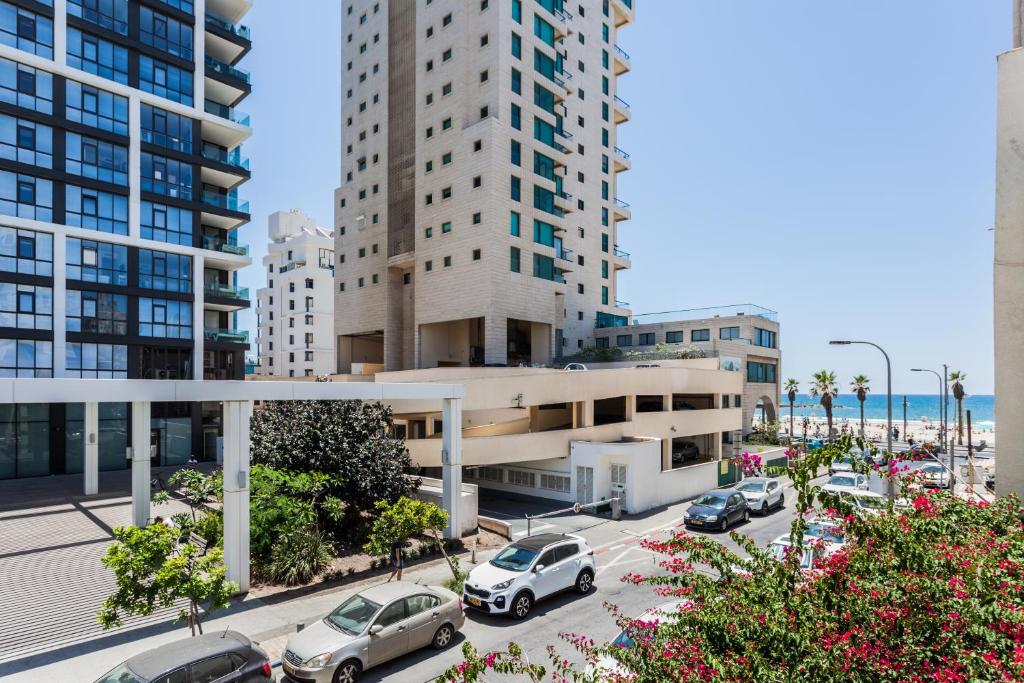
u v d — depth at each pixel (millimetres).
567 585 14641
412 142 45344
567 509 25812
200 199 36094
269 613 13438
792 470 6535
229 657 9180
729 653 5148
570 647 11688
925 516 6039
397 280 47375
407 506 15375
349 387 16625
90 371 31016
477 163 39531
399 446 21375
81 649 11641
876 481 28281
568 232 51000
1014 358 8367
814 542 6680
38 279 29125
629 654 5684
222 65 38656
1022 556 5648
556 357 45219
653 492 26500
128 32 33312
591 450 26188
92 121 31531
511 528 21422
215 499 21875
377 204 48531
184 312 34938
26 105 29250
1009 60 8695
